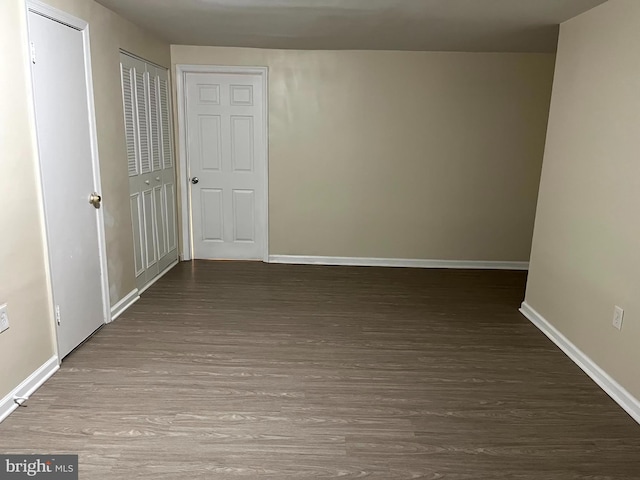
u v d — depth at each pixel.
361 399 2.52
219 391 2.56
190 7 3.19
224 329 3.38
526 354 3.09
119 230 3.55
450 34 3.88
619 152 2.59
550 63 4.70
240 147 4.94
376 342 3.23
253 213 5.10
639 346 2.38
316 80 4.75
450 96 4.77
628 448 2.16
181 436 2.17
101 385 2.58
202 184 5.02
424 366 2.90
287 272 4.81
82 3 2.91
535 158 4.89
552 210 3.38
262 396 2.52
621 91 2.59
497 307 3.95
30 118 2.41
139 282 4.03
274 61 4.70
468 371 2.85
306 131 4.86
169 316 3.58
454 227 5.05
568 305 3.12
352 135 4.86
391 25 3.61
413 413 2.40
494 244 5.08
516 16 3.22
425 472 1.98
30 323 2.46
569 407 2.48
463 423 2.33
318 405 2.45
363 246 5.11
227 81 4.79
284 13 3.29
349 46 4.48
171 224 4.80
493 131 4.84
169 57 4.61
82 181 2.98
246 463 2.01
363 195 4.99
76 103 2.88
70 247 2.86
